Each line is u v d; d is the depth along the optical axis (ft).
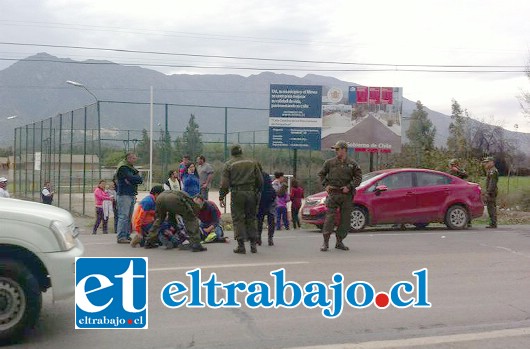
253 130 108.68
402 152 98.58
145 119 123.24
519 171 149.48
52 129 91.04
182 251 39.45
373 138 80.69
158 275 30.86
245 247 41.45
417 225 56.80
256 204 38.68
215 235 43.91
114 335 21.48
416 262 35.65
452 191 54.49
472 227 57.93
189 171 51.98
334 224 40.04
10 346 20.13
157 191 41.52
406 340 21.29
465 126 150.20
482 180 92.58
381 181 53.16
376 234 50.78
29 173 109.70
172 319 23.49
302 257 37.04
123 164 44.39
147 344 20.54
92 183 76.59
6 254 20.51
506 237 48.44
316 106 78.54
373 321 23.63
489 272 33.01
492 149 148.66
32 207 21.43
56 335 21.43
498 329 22.82
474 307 25.86
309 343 20.80
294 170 79.36
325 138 79.15
